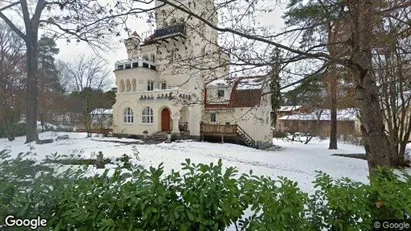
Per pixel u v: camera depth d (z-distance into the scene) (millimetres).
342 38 4582
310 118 26906
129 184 2260
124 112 24250
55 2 5160
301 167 11688
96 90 30344
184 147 16719
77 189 2320
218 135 20922
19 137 19844
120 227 2057
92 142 18469
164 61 8070
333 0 4316
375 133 4215
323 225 2426
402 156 12266
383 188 2488
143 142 19203
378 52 5867
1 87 20219
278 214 2197
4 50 20125
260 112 18656
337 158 15070
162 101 21719
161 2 3738
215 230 2082
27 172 2375
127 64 24078
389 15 3938
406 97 12047
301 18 6871
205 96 7246
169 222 2113
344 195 2424
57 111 25688
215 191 2164
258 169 10531
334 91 12242
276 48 3857
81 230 2141
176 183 2270
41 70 21734
